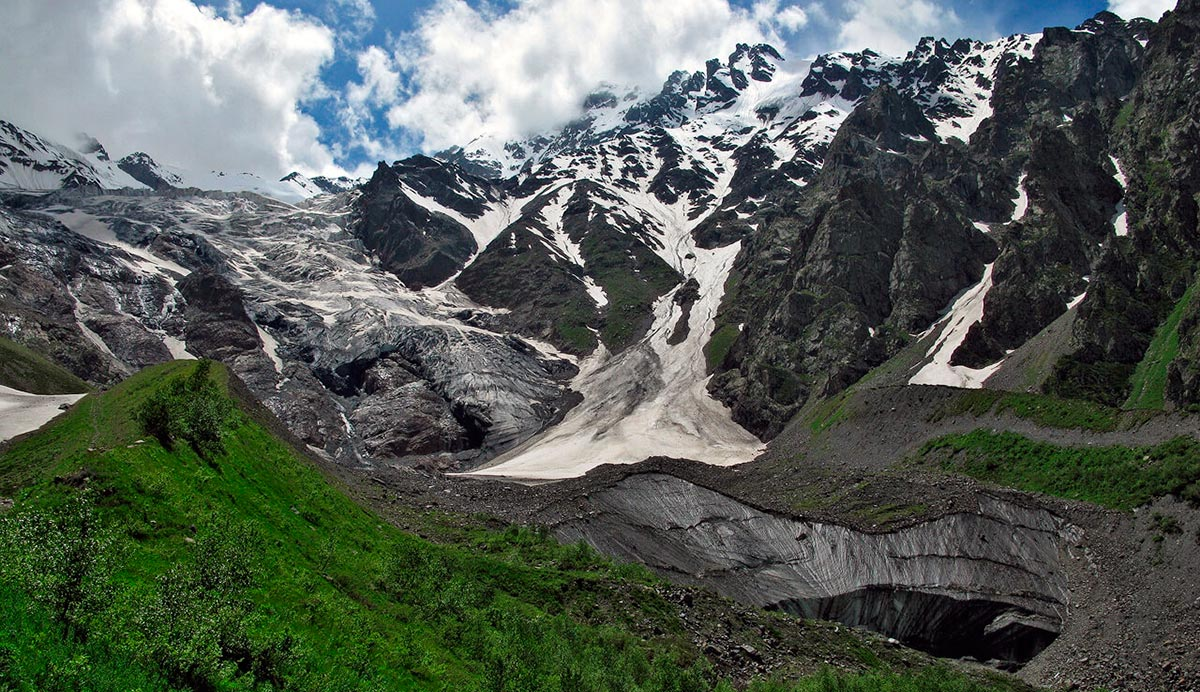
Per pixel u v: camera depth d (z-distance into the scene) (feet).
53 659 74.43
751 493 325.42
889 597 225.56
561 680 121.08
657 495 266.57
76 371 517.14
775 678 159.53
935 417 347.77
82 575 82.12
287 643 92.99
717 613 187.42
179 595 86.22
